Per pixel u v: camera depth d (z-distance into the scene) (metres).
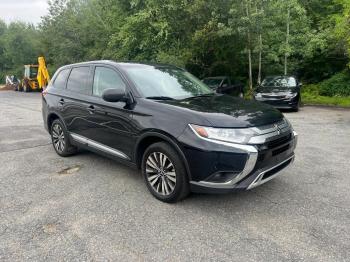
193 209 3.87
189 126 3.65
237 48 17.78
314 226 3.42
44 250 3.09
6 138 8.01
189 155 3.63
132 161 4.43
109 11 23.69
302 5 19.08
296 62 19.03
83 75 5.54
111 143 4.75
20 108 15.20
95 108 4.94
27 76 29.94
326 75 19.36
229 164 3.45
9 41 43.72
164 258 2.93
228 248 3.06
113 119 4.58
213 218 3.64
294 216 3.65
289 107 12.26
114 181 4.84
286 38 17.66
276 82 13.73
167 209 3.88
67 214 3.81
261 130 3.62
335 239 3.17
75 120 5.50
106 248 3.10
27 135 8.36
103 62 5.16
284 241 3.15
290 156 4.11
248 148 3.44
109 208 3.94
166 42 18.27
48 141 7.61
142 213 3.79
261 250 3.02
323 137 7.63
